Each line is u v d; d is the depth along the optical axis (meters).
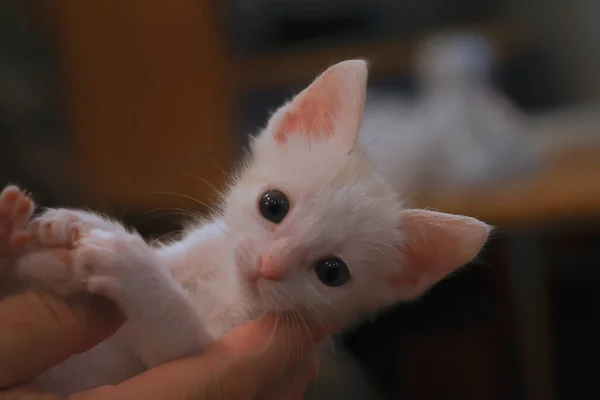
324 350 0.39
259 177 0.35
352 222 0.34
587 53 0.70
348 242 0.34
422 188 0.48
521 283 0.49
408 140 0.49
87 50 0.59
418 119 0.51
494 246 0.49
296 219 0.34
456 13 0.69
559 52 0.72
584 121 0.65
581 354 0.53
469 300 0.54
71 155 0.59
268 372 0.32
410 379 0.54
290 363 0.33
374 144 0.40
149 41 0.60
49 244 0.29
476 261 0.40
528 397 0.50
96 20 0.59
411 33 0.66
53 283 0.29
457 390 0.54
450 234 0.35
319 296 0.34
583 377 0.52
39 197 0.52
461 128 0.50
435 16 0.67
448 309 0.55
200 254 0.35
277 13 0.64
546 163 0.54
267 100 0.64
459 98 0.51
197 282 0.35
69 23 0.58
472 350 0.54
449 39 0.60
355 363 0.46
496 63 0.67
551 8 0.72
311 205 0.34
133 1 0.59
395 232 0.35
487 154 0.50
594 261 0.54
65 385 0.31
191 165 0.61
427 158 0.49
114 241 0.29
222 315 0.34
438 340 0.54
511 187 0.49
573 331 0.54
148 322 0.30
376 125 0.50
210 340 0.31
